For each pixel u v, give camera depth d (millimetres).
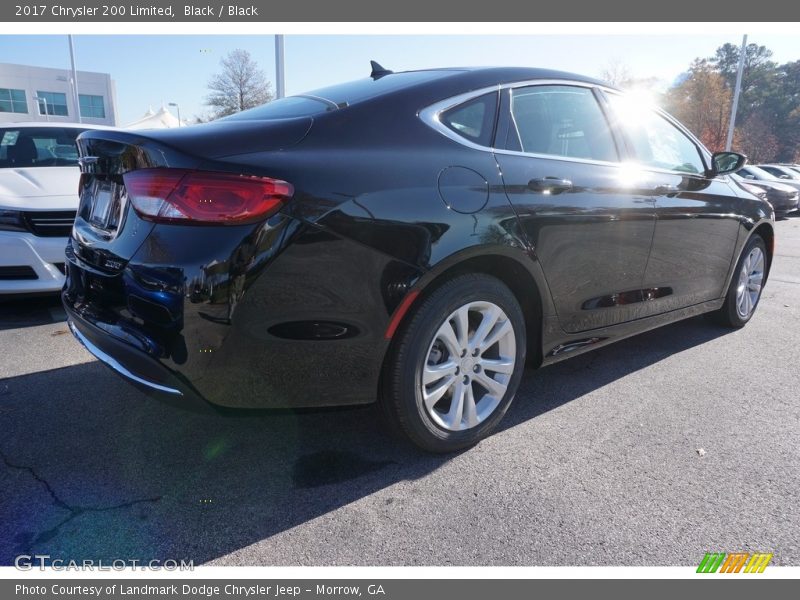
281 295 1915
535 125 2742
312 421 2777
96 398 2971
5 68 46500
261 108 2666
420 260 2141
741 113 64375
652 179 3215
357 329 2070
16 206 4078
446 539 1980
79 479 2271
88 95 50906
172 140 1960
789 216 18109
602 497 2227
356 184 2041
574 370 3561
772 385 3367
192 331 1859
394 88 2496
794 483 2354
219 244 1845
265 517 2072
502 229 2369
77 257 2439
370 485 2273
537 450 2568
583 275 2811
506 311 2518
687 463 2486
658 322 3504
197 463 2400
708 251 3730
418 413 2303
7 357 3537
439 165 2281
